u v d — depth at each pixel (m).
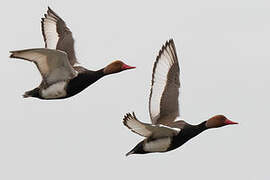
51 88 19.05
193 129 17.94
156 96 18.38
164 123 18.12
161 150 17.66
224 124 18.17
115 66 19.27
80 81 19.16
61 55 17.72
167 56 18.77
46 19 21.25
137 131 16.89
